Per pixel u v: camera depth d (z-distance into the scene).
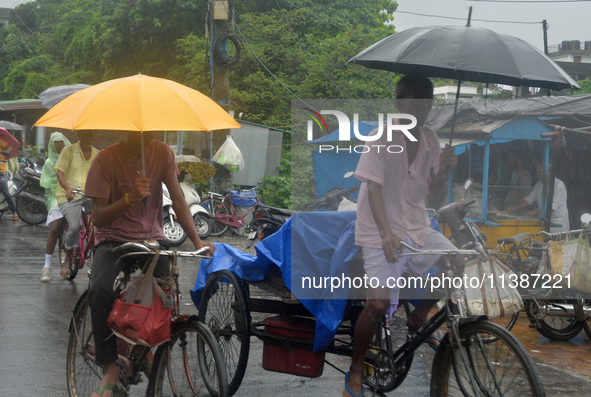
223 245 3.85
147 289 2.77
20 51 32.56
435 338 3.34
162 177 3.18
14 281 6.68
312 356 3.36
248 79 17.66
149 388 2.96
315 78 17.12
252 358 4.39
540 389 2.46
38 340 4.48
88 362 3.26
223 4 12.48
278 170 15.15
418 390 3.77
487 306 2.82
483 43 3.05
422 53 3.06
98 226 2.98
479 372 2.76
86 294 3.27
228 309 3.78
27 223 11.77
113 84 2.81
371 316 2.99
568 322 5.51
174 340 2.93
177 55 21.12
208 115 2.85
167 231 9.66
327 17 20.34
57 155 6.83
